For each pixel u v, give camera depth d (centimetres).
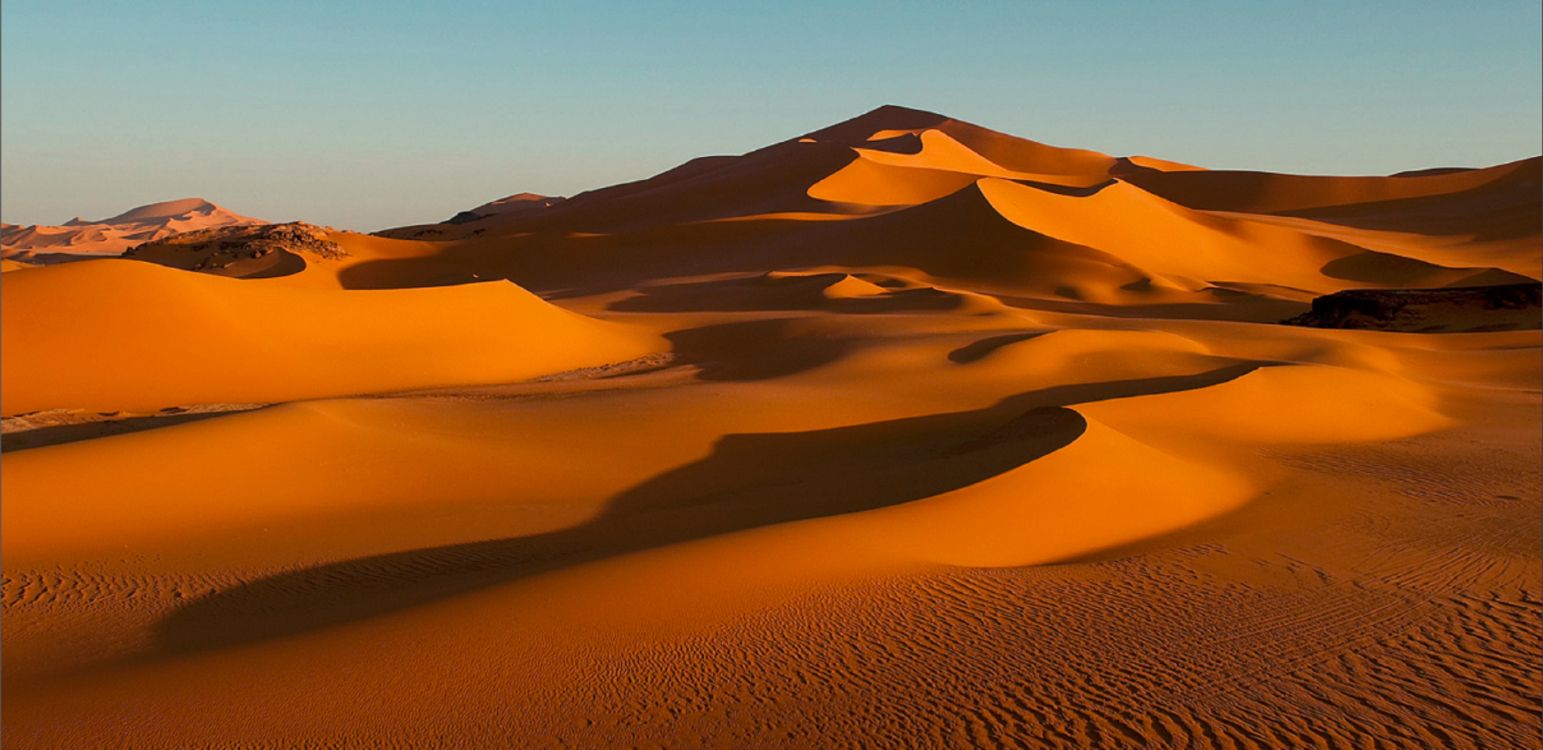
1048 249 7781
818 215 10419
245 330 3472
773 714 769
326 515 1609
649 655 861
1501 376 3872
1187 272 8400
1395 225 11756
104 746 689
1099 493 1580
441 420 2320
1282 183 13762
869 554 1171
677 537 1348
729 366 4094
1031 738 747
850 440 2391
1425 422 2791
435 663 833
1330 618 1083
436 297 4119
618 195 16375
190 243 9212
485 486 1827
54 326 3108
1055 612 1044
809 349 4284
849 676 843
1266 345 4241
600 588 998
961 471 1636
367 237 9544
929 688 827
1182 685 863
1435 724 800
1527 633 1047
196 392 3136
